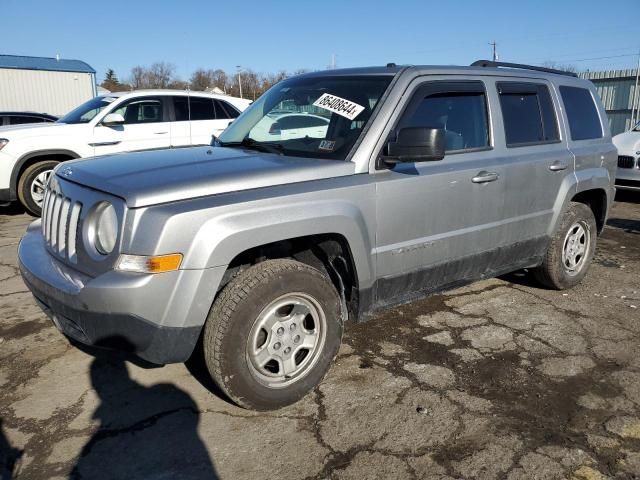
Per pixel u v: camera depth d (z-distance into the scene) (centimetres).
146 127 892
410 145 315
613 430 294
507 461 268
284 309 304
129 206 261
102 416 298
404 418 301
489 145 405
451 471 260
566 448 278
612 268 586
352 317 340
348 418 300
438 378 344
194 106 948
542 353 381
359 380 340
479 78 402
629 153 930
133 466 260
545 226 457
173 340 267
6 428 286
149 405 309
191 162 316
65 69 3516
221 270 269
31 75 3409
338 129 346
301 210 292
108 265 264
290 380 306
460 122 387
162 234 255
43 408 304
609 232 759
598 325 430
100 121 852
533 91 450
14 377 337
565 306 470
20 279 514
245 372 285
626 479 257
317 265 340
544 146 448
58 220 307
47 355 364
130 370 346
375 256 333
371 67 391
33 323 413
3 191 789
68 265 290
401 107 347
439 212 362
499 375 349
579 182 472
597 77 2622
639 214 880
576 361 370
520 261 450
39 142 802
